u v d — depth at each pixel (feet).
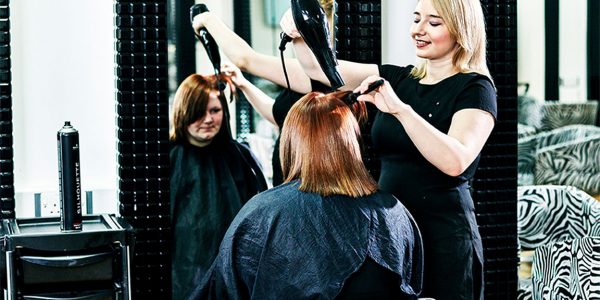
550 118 14.03
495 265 12.46
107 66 11.69
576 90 14.10
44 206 11.53
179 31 11.49
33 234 9.74
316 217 7.93
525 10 13.89
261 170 11.73
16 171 11.51
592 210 12.82
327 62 10.11
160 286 11.78
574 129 14.01
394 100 9.26
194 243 11.79
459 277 9.93
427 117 10.00
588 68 14.07
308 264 7.84
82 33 11.59
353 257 7.86
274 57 11.57
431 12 9.88
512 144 12.33
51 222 10.70
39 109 11.51
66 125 10.16
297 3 10.05
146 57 11.44
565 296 11.16
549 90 14.06
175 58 11.51
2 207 11.27
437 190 9.91
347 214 7.99
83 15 11.58
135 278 11.75
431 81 10.21
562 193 13.01
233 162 11.71
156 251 11.75
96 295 9.95
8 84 11.16
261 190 11.76
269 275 7.88
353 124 8.28
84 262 9.85
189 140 11.66
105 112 11.73
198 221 11.76
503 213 12.41
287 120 8.33
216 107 11.61
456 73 10.03
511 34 12.23
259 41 11.57
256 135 11.70
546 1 13.92
